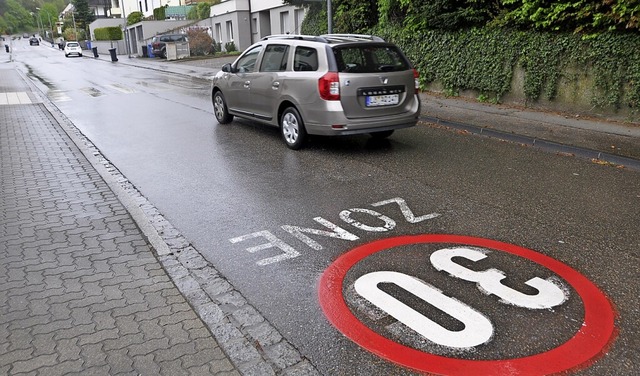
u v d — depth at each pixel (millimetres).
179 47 35594
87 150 8391
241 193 6059
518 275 3943
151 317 3412
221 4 36656
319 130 7586
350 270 4074
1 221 5199
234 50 35125
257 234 4832
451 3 12242
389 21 14719
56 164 7496
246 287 3848
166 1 55406
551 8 10023
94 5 98812
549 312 3424
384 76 7551
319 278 3955
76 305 3566
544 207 5441
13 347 3078
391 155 7750
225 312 3492
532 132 8766
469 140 8766
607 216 5168
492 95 11828
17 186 6398
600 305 3506
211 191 6164
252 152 8070
